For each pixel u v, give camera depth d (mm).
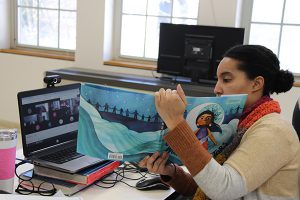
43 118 1484
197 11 3576
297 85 3080
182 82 3166
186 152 1104
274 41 3359
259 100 1271
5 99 4426
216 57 3033
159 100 1115
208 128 1226
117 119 1199
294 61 3311
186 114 1176
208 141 1249
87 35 3871
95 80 3246
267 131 1148
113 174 1592
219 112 1214
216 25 3340
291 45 3301
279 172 1166
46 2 4250
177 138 1108
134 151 1229
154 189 1489
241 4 3359
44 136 1488
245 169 1101
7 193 1187
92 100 1201
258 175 1106
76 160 1470
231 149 1241
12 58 4293
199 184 1110
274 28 3336
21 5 4383
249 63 1237
